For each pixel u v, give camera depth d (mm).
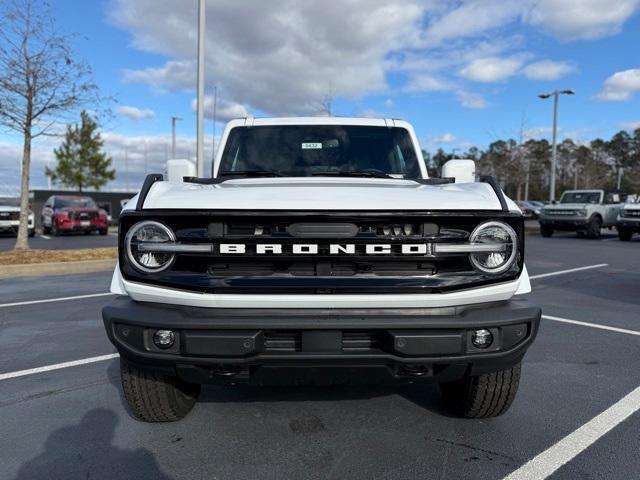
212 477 2820
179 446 3168
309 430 3375
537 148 70688
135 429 3406
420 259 2674
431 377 2869
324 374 2748
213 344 2611
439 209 2697
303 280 2633
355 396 3941
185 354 2648
